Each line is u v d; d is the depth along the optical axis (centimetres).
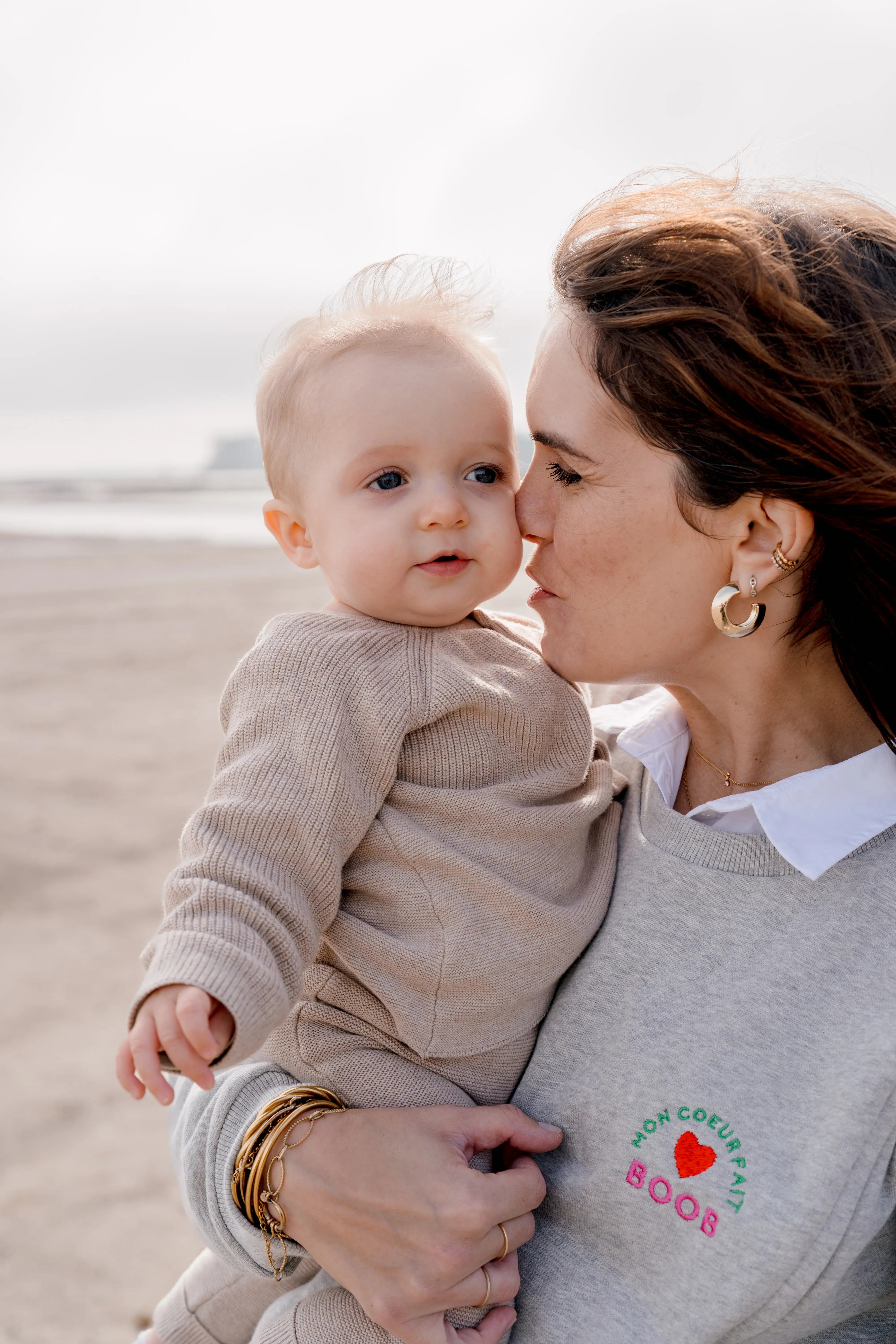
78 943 482
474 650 158
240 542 2025
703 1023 138
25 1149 356
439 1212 132
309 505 164
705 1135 133
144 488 3994
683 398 133
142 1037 121
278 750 142
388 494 157
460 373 160
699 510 136
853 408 128
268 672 148
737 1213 129
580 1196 141
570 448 143
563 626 153
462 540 156
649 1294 135
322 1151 138
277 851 137
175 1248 314
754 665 147
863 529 131
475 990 145
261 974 126
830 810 141
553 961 148
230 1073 158
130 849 588
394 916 147
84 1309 290
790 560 136
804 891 139
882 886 135
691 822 150
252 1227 141
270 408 170
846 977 132
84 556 1830
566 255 149
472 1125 140
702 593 142
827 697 151
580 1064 146
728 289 131
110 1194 336
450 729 150
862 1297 133
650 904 149
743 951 140
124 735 805
